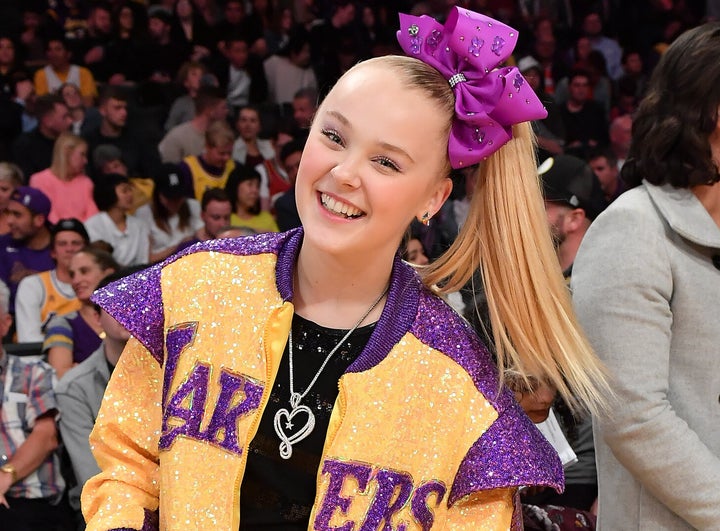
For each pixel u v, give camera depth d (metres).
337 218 1.73
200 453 1.75
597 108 9.81
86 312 5.14
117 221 7.43
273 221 7.85
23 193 6.43
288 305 1.78
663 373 2.14
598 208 3.74
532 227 1.84
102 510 1.82
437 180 1.79
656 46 11.77
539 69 10.27
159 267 1.88
